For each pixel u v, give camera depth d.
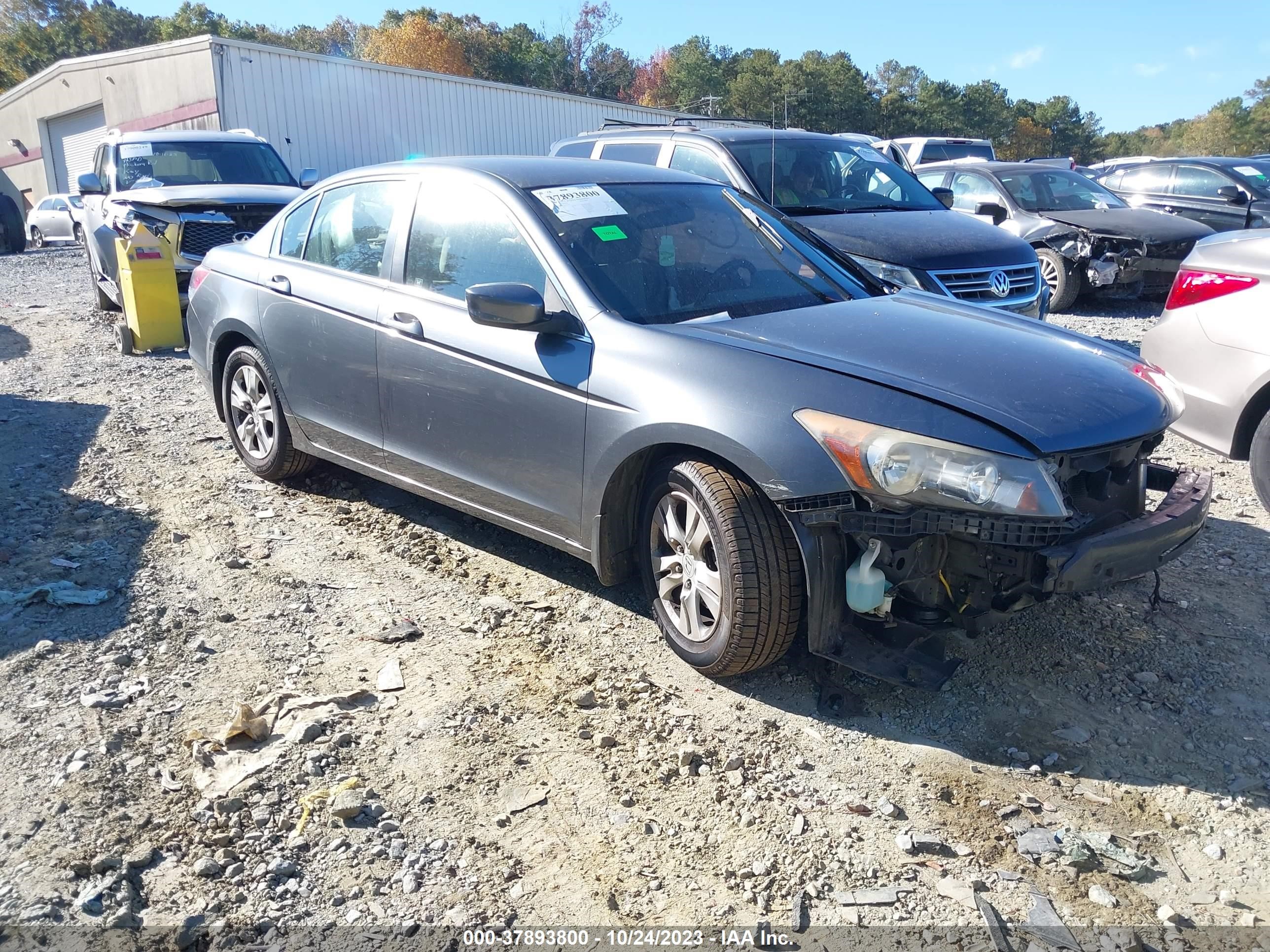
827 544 3.15
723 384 3.31
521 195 4.12
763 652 3.33
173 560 4.48
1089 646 3.78
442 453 4.28
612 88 83.06
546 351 3.78
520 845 2.76
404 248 4.51
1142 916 2.52
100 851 2.67
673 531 3.54
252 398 5.45
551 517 3.88
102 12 82.81
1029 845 2.74
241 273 5.43
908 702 3.43
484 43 73.62
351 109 23.78
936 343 3.55
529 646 3.78
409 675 3.57
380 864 2.67
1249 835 2.79
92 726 3.21
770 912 2.53
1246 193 12.85
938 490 2.93
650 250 4.07
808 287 4.23
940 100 96.06
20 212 22.77
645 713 3.35
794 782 3.01
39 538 4.67
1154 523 3.16
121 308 11.22
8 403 7.12
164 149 10.64
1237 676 3.57
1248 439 5.04
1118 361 3.69
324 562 4.50
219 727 3.23
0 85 75.56
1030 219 11.52
